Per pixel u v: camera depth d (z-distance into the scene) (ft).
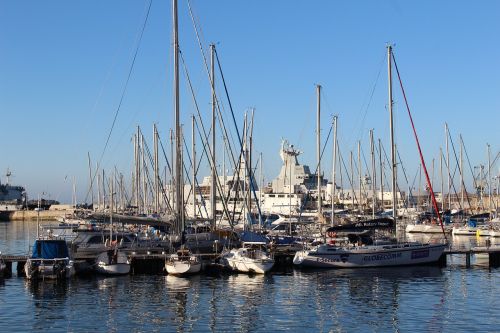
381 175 302.86
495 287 125.08
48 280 131.03
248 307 104.68
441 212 326.85
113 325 92.22
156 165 261.65
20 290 120.37
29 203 601.21
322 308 103.86
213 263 145.18
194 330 89.20
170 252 148.56
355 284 128.88
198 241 160.66
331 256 152.66
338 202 353.51
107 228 177.06
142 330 89.40
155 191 260.21
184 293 117.60
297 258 152.25
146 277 137.28
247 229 190.08
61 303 107.96
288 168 382.83
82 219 278.87
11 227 409.90
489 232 265.34
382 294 116.98
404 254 156.87
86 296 114.32
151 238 160.04
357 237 159.84
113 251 144.87
